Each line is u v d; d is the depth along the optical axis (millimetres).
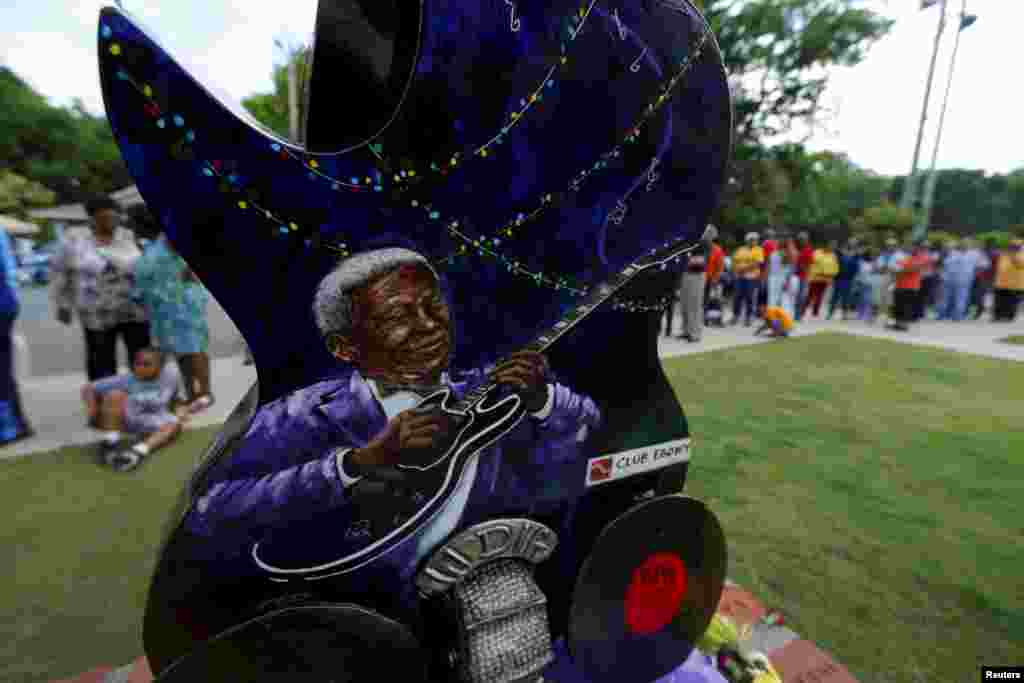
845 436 4098
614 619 1467
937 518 2918
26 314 10742
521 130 1086
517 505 1320
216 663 1000
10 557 2426
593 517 1449
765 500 3096
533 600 1295
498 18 1001
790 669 1828
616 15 1104
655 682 1605
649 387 1451
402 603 1236
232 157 894
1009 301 10344
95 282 3703
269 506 1050
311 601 1074
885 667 1902
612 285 1296
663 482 1546
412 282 1078
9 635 1991
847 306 10570
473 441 1229
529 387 1264
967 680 1849
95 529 2645
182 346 4094
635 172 1232
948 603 2238
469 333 1168
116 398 3469
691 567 1563
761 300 10258
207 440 3689
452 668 1301
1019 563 2518
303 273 990
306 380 1044
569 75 1095
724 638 1831
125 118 830
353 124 954
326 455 1082
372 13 911
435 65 978
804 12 15398
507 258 1162
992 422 4434
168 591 1013
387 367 1098
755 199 19391
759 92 16797
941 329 9477
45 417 4090
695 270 7492
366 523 1146
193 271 928
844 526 2828
